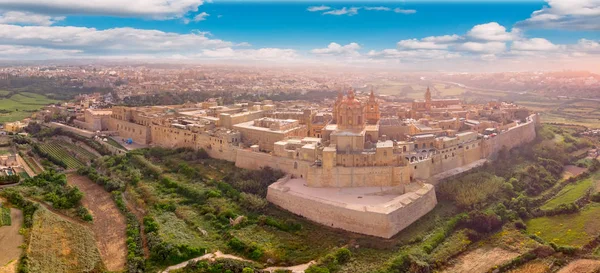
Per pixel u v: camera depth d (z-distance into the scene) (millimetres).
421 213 152625
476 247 138375
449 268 126375
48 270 112750
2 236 124750
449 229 144625
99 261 121812
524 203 167250
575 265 127562
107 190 174750
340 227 144500
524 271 124625
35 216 137625
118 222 147625
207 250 128250
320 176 165000
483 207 159125
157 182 182500
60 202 156250
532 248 135375
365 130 188250
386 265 122312
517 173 193000
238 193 165625
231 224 144625
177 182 179875
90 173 191250
